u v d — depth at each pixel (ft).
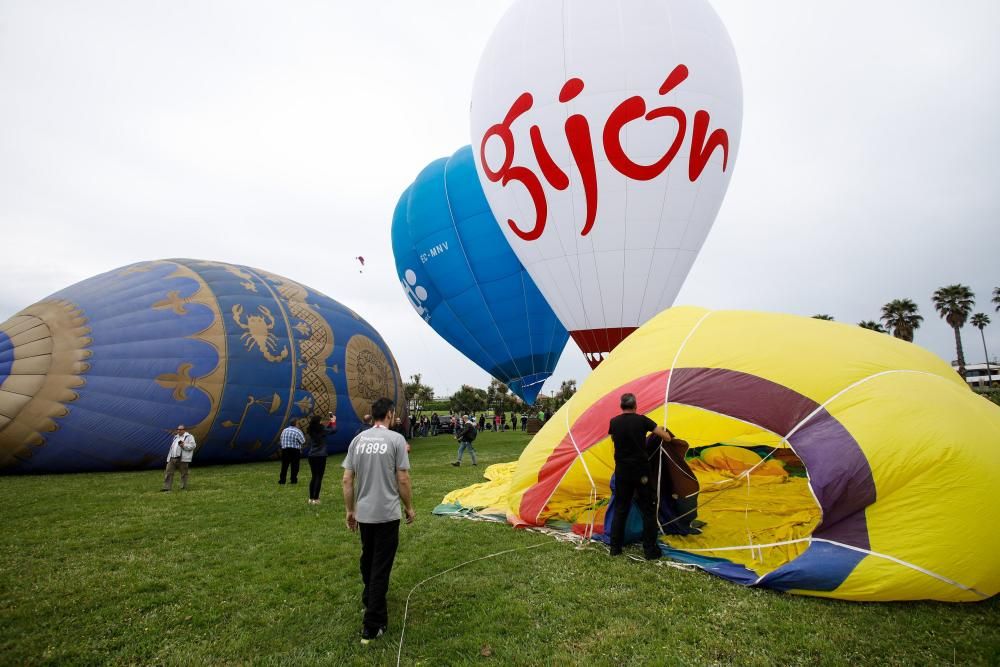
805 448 15.12
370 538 11.80
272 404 47.70
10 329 41.98
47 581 15.01
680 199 38.75
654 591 13.50
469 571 15.14
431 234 58.70
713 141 38.78
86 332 42.47
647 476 16.34
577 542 17.93
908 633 11.15
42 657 10.68
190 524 21.93
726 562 15.57
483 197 56.49
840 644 10.68
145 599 13.65
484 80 43.86
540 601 12.94
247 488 31.81
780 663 10.06
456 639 11.05
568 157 38.58
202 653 10.82
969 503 13.15
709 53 38.63
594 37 38.04
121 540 19.42
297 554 17.44
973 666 9.89
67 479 36.29
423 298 63.16
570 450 20.04
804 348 17.49
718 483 20.72
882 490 13.67
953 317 185.26
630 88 37.32
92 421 40.34
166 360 43.45
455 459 46.26
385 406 12.26
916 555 12.78
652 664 9.94
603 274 40.37
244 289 50.72
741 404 16.72
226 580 15.02
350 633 11.53
